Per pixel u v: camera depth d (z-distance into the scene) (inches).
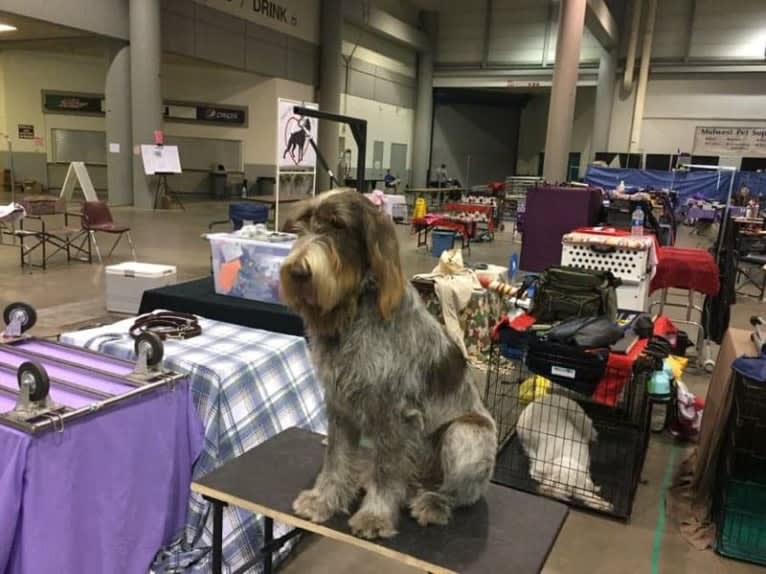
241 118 620.4
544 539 66.3
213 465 88.7
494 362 154.6
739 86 681.6
